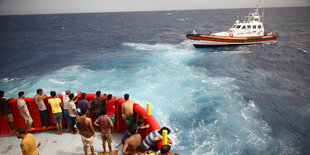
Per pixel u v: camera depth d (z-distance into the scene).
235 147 7.55
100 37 47.81
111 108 5.00
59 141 5.12
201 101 11.05
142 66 18.83
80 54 27.30
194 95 11.82
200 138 8.00
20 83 15.03
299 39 34.41
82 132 4.20
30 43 39.41
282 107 10.73
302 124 9.27
